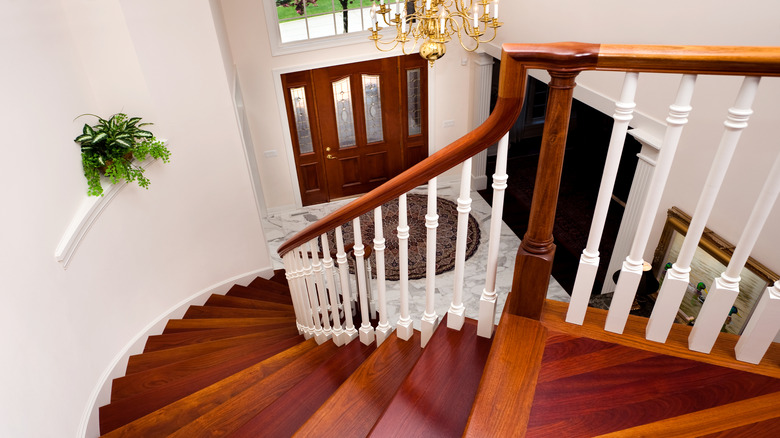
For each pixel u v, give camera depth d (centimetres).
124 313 348
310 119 665
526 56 117
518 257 142
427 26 341
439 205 696
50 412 232
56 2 312
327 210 725
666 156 115
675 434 116
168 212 410
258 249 517
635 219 425
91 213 306
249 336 355
